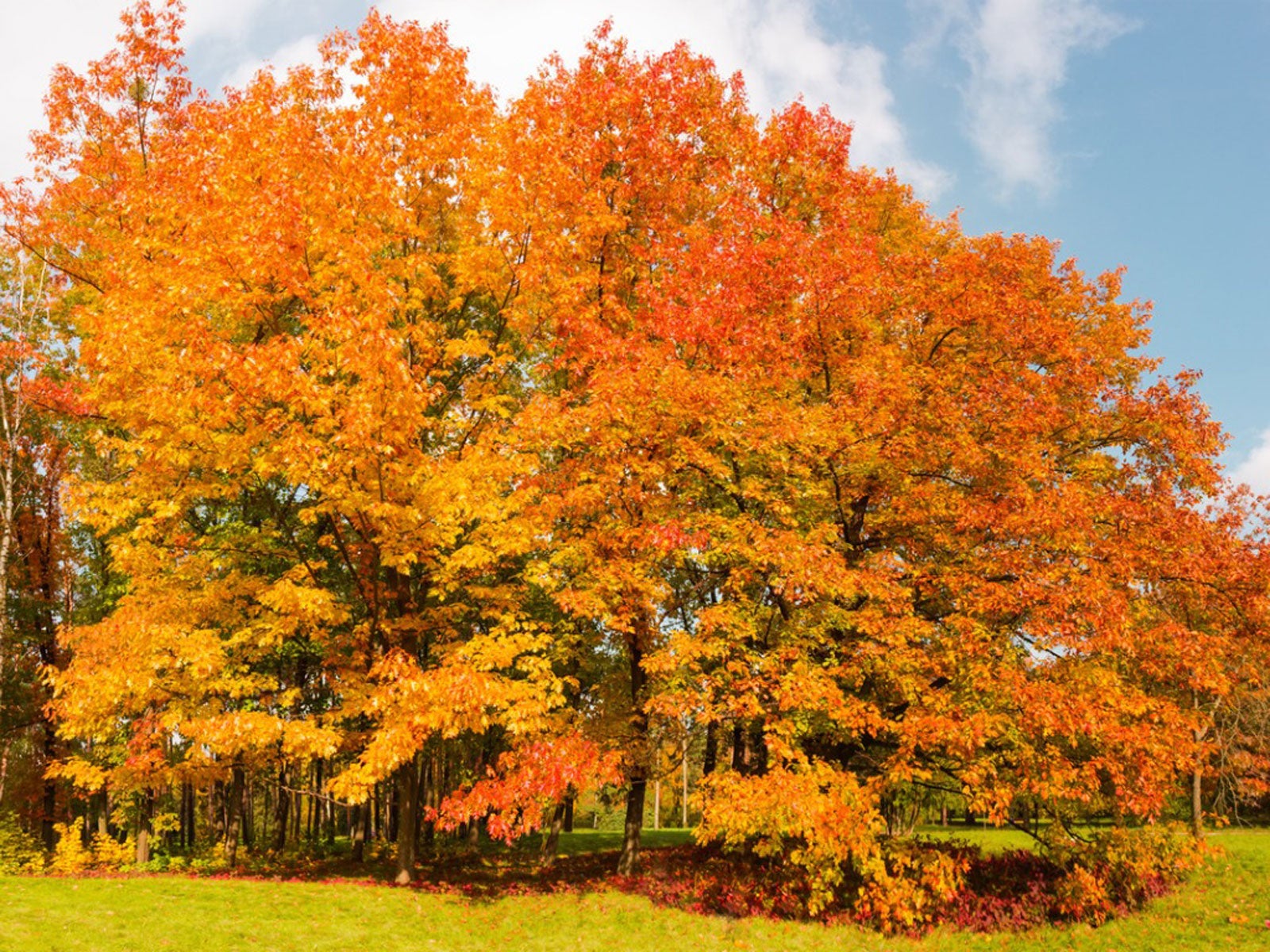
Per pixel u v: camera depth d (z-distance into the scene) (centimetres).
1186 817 2541
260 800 3859
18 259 1891
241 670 1433
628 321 1527
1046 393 1367
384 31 1477
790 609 1331
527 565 1391
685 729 1493
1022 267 1553
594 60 1689
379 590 1541
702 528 1259
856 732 1254
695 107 1692
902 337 1581
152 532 1358
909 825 1866
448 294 1638
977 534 1309
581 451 1431
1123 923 1205
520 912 1326
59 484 2220
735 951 1144
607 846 2588
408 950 1100
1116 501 1287
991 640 1197
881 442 1298
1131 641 1142
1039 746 1218
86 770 1347
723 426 1218
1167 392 1434
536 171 1457
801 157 1656
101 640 1236
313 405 1105
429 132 1536
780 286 1372
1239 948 1077
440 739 1894
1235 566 1241
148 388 1153
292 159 1339
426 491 1285
